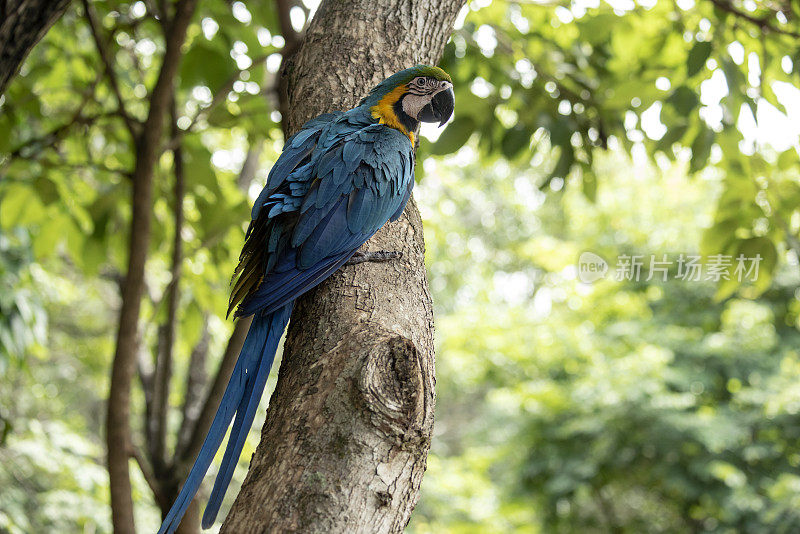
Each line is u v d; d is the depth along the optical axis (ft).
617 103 13.52
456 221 50.31
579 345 39.09
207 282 15.43
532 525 39.29
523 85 14.57
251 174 17.75
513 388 41.16
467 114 14.53
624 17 14.38
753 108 12.77
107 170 12.56
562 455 38.58
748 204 14.19
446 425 70.38
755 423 35.63
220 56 13.79
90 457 23.16
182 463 12.44
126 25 12.70
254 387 6.41
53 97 16.25
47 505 21.85
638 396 34.83
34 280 20.72
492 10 15.28
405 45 8.32
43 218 14.76
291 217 7.00
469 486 40.86
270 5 14.05
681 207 39.60
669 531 41.37
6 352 17.61
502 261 58.85
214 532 23.30
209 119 13.00
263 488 5.01
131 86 16.01
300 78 8.21
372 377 5.17
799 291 35.42
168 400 13.30
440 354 53.42
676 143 14.38
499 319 41.16
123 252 15.57
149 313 20.04
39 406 38.83
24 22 7.65
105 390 37.70
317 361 5.63
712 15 13.24
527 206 53.57
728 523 36.40
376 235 7.25
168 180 16.06
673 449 36.11
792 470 35.55
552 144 14.46
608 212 39.83
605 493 42.57
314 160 7.19
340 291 6.51
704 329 37.91
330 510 4.84
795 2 12.41
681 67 13.89
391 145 7.40
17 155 12.85
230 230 15.01
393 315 6.25
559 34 15.78
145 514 26.09
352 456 5.00
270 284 6.68
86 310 37.50
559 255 38.93
